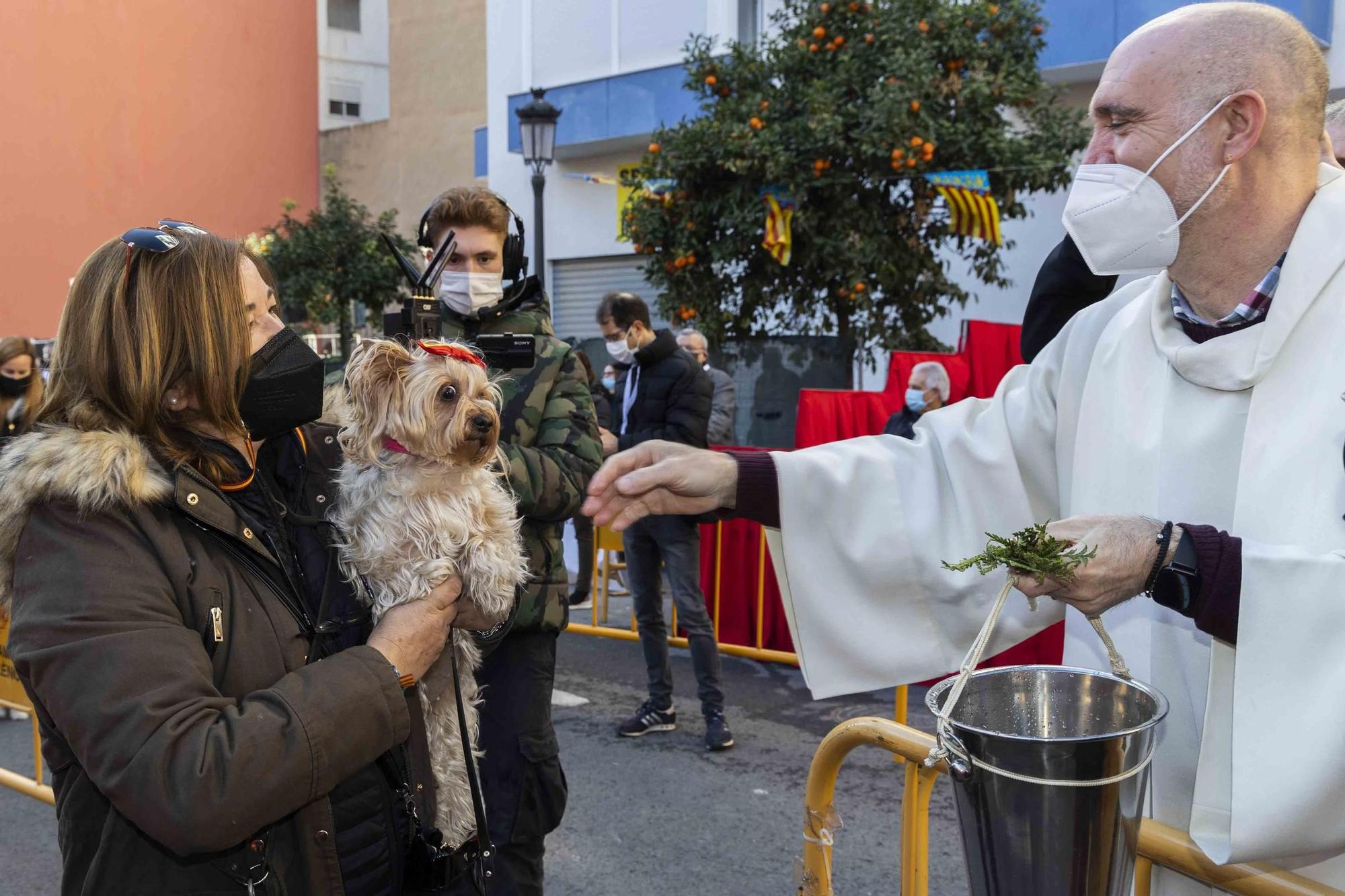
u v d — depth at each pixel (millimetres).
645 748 4754
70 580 1267
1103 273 1661
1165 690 1636
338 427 1794
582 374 2826
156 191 19141
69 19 17609
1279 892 1341
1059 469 1827
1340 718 1231
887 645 1855
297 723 1285
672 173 9188
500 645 2500
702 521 4688
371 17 27719
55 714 1251
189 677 1273
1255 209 1505
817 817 1878
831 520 1825
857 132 8422
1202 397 1579
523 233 2953
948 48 8523
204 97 19891
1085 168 1619
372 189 21906
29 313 17266
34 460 1301
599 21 14234
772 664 6098
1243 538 1427
